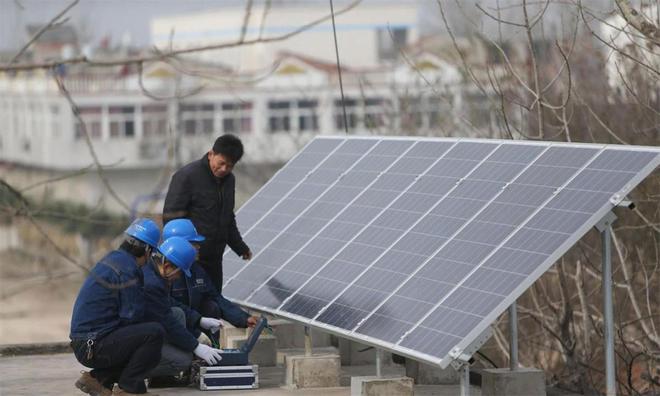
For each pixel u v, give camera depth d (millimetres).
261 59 108625
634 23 21094
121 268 17812
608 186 16078
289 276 20141
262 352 21734
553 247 15664
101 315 17922
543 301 27344
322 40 117938
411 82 49344
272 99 94562
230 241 21000
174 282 19844
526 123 28594
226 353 19359
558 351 25891
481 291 15852
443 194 18828
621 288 26719
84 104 105000
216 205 20391
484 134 31203
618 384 24891
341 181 21859
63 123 104625
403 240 18422
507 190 17656
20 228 22750
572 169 17016
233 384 19391
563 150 17641
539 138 23297
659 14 22500
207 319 19625
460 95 37812
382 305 17250
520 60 30422
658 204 25406
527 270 15562
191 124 90500
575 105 28125
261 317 20203
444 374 20547
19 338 47031
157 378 19750
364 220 19906
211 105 91875
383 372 21609
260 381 20234
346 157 22609
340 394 19016
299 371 19547
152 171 101688
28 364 23438
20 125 110562
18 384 21188
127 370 18016
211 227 20391
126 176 102688
